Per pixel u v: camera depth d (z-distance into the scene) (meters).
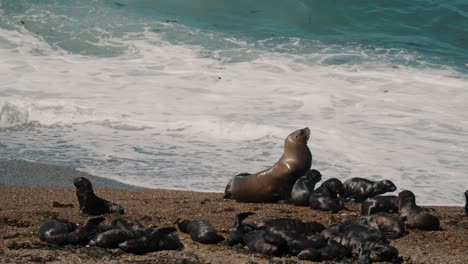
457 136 63.81
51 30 85.94
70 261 31.33
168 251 33.66
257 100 70.94
